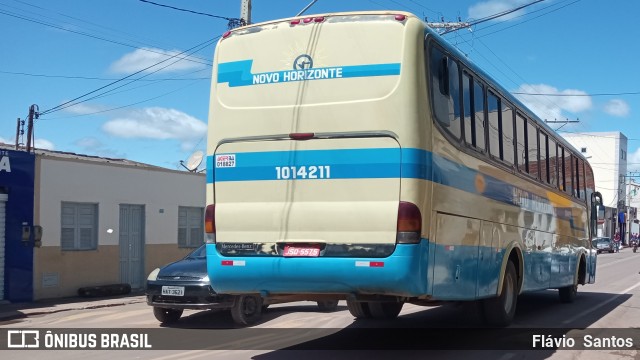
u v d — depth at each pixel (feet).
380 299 22.40
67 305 49.37
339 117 21.45
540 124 37.73
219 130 23.32
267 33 23.09
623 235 267.80
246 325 36.22
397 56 21.16
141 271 63.05
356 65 21.54
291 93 22.31
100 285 57.67
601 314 40.45
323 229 21.36
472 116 26.13
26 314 44.65
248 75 23.15
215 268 22.91
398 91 20.92
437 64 22.74
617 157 249.34
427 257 21.06
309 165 21.74
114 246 59.72
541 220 37.65
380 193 20.80
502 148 30.17
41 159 53.16
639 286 64.18
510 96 31.96
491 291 28.27
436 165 21.88
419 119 20.88
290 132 22.11
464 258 24.75
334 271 21.07
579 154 50.01
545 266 38.52
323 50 22.06
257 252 22.29
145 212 63.46
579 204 49.19
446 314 39.17
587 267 51.78
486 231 27.48
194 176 70.13
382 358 25.46
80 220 57.00
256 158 22.61
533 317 38.70
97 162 58.34
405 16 21.59
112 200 59.72
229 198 22.98
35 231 52.24
